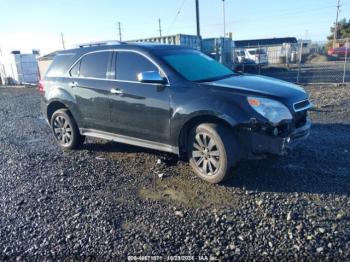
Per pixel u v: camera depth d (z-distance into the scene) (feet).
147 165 16.24
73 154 18.76
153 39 71.72
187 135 14.32
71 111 18.57
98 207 12.18
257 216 10.93
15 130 26.78
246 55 97.35
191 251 9.34
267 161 15.52
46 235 10.49
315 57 120.06
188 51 17.13
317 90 40.06
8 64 88.28
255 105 12.27
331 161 15.29
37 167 16.81
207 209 11.61
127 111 15.81
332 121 23.07
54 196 13.29
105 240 10.07
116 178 14.87
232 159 12.92
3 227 11.10
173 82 14.21
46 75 20.07
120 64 16.25
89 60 17.72
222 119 12.87
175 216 11.26
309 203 11.59
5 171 16.52
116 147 19.52
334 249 9.03
